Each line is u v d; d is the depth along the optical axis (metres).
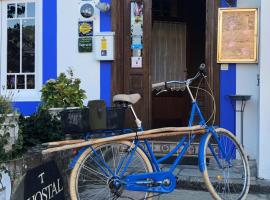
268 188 5.35
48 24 6.99
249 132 6.19
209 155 4.55
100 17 6.77
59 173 4.29
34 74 7.16
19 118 4.77
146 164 4.21
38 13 7.09
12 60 7.26
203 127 4.43
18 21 7.24
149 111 6.75
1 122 4.18
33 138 4.85
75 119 4.02
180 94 9.28
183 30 9.45
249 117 6.20
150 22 6.74
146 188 4.18
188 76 9.42
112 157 4.18
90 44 6.79
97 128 4.01
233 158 4.70
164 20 9.36
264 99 5.58
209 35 6.41
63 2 6.91
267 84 5.57
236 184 4.65
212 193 4.30
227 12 6.23
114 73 6.72
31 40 7.17
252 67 6.21
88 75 6.82
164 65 9.32
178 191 5.43
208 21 6.41
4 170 4.09
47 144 3.98
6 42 7.28
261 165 5.61
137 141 4.22
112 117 4.11
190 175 5.64
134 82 6.79
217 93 6.35
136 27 6.77
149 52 6.74
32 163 4.43
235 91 6.29
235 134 6.26
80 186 4.13
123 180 4.14
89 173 4.14
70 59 6.90
